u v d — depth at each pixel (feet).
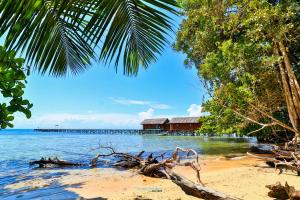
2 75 8.66
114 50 8.55
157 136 230.89
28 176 40.65
